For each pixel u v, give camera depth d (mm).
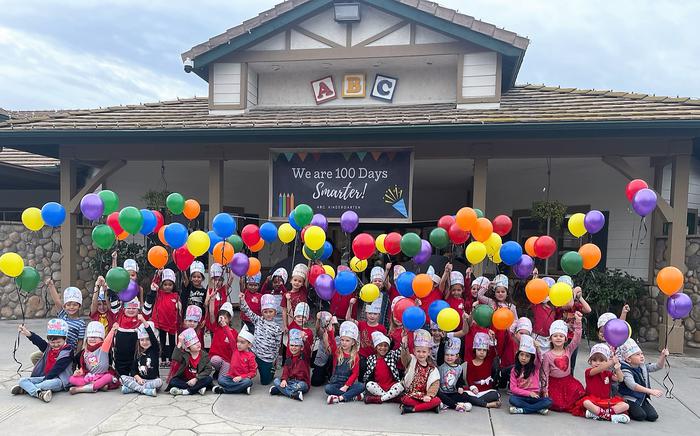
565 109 7344
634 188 4836
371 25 8461
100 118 8461
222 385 4902
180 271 6254
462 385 4965
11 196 12258
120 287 4859
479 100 8047
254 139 7727
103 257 8922
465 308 5484
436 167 9648
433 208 13266
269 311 5262
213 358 5125
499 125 6809
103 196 5238
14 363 5805
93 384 4824
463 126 6879
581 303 4988
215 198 8188
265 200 11570
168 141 8023
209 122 7863
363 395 4750
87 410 4359
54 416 4207
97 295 5477
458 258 7566
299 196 7828
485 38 7930
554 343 4562
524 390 4500
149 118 8430
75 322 5129
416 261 5484
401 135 7320
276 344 5309
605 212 8836
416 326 4469
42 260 9070
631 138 6969
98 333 4992
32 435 3818
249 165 9867
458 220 4879
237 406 4539
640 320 7859
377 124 7109
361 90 9094
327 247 5992
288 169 7871
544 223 9703
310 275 5492
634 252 8398
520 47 7812
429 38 8281
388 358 4809
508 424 4199
